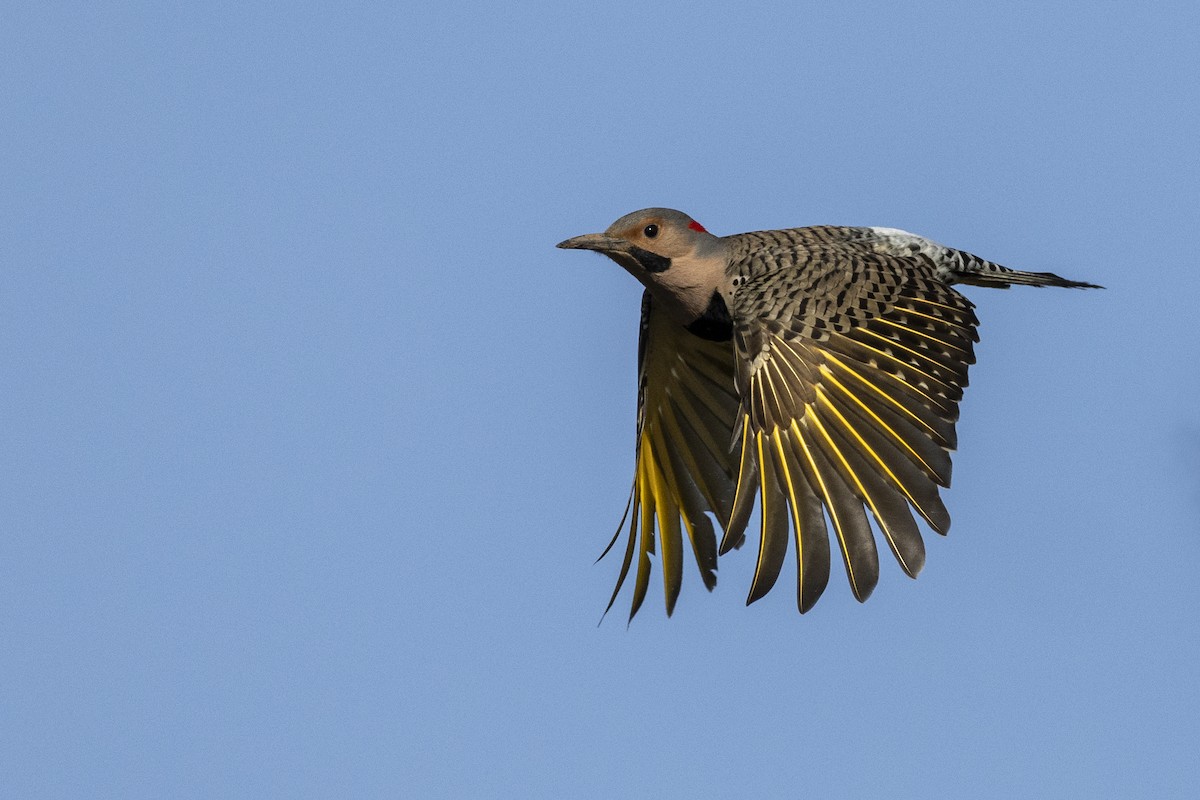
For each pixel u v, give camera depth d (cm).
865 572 1057
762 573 1080
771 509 1096
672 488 1381
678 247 1275
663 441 1391
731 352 1362
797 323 1151
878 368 1124
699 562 1362
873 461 1091
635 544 1366
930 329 1149
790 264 1216
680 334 1377
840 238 1277
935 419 1102
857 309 1153
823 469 1097
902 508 1072
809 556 1075
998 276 1328
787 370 1134
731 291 1257
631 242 1275
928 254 1288
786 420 1120
